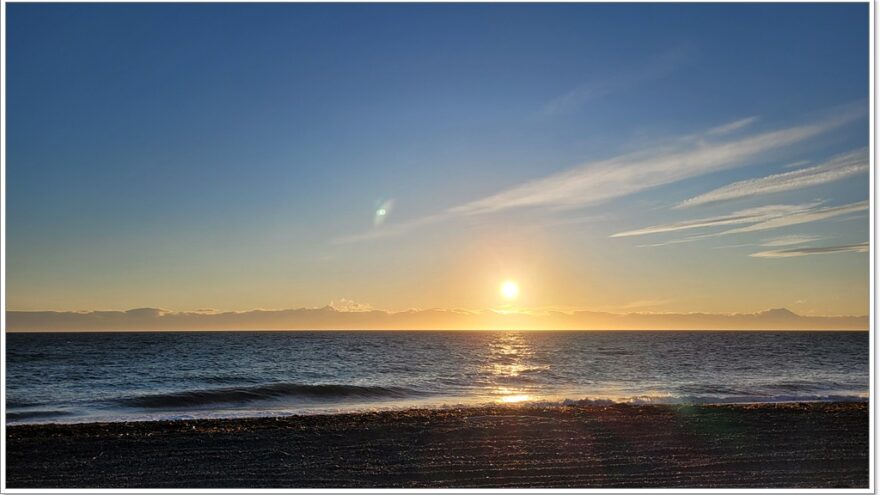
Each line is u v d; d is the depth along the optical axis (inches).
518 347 3705.7
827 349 3149.6
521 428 642.8
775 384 1270.9
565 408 813.2
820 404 850.1
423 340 5531.5
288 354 2802.7
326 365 2057.1
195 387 1315.2
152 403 937.5
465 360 2308.1
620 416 729.0
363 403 964.0
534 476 446.9
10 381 1462.8
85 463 495.2
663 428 642.2
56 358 2377.0
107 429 645.3
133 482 441.1
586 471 459.2
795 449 536.4
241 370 1831.9
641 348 3427.7
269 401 975.0
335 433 617.9
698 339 5708.7
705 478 438.6
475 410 790.5
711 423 674.8
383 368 1898.4
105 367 1940.2
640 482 429.7
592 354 2719.0
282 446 556.7
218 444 565.9
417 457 510.0
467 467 476.1
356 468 474.9
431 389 1192.2
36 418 799.1
